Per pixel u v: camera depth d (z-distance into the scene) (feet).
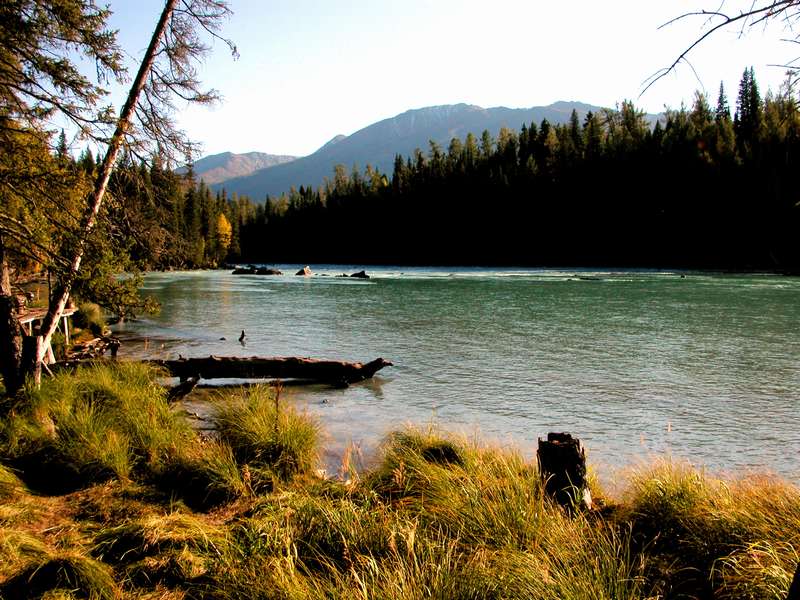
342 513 15.44
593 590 10.88
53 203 24.88
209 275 235.61
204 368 43.39
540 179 285.02
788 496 15.21
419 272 217.97
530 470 18.89
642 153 214.07
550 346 57.62
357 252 368.07
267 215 433.89
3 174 23.45
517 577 11.49
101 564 13.19
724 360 49.57
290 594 11.38
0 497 17.16
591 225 250.98
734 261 166.09
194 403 37.47
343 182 436.76
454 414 34.50
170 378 44.75
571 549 12.94
